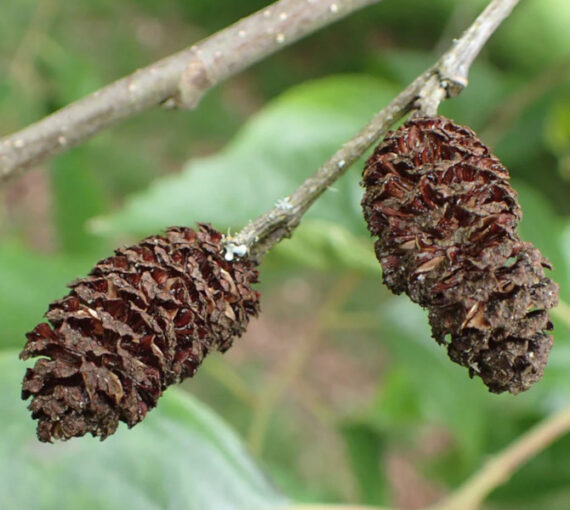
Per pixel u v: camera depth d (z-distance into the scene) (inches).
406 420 11.4
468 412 10.2
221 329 6.0
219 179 8.7
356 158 6.1
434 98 6.2
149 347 5.8
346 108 9.1
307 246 7.9
